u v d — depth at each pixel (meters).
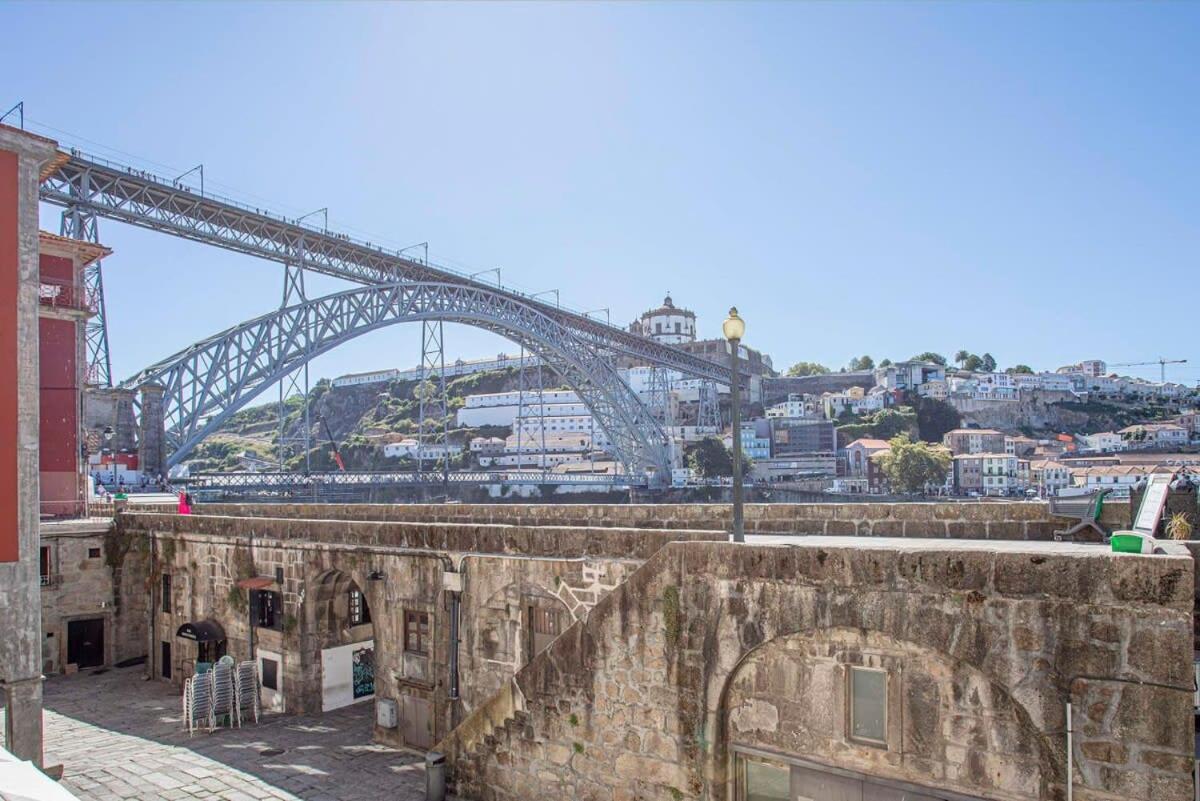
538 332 89.88
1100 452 148.12
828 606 10.92
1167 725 8.60
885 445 152.62
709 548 12.05
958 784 9.97
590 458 149.75
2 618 16.17
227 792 16.48
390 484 87.94
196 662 24.94
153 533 27.95
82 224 48.81
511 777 14.24
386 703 19.77
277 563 23.05
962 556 9.95
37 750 16.56
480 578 17.98
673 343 191.25
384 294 70.75
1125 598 8.89
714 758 11.84
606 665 13.10
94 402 50.19
